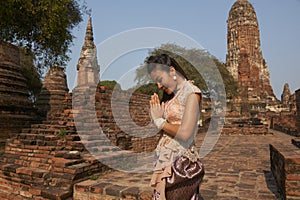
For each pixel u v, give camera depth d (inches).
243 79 995.9
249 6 1175.0
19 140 212.4
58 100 433.1
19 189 176.6
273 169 183.2
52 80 446.3
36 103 439.2
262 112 935.7
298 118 496.4
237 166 225.8
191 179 79.5
